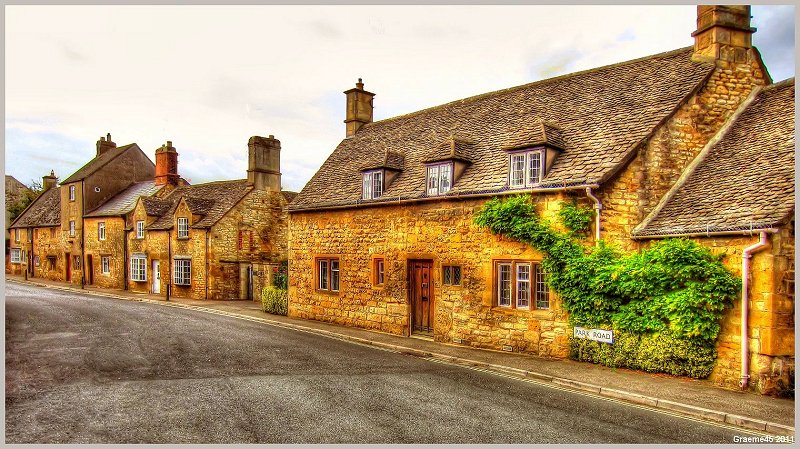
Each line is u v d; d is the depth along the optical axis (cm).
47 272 4128
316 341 1513
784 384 941
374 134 2186
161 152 3525
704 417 838
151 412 825
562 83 1691
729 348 999
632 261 1141
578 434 751
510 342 1336
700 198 1170
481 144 1609
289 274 2053
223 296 2738
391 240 1656
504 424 791
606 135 1323
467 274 1437
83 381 1002
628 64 1580
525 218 1295
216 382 1008
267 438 720
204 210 2867
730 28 1361
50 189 4716
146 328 1644
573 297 1215
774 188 1038
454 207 1479
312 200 1958
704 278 1027
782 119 1235
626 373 1091
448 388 996
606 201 1215
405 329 1600
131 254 3253
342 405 873
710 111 1325
